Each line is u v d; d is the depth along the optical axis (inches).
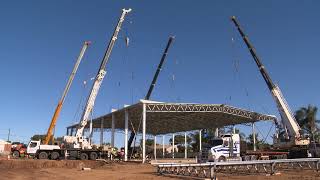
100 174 1159.6
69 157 1905.8
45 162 1625.2
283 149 1723.7
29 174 1200.8
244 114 2310.5
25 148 2034.9
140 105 1991.9
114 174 1142.3
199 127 2883.9
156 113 2194.9
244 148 1658.5
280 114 1894.7
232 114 2247.8
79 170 1396.4
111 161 1910.7
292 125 1845.5
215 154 1471.5
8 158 1856.5
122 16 2027.6
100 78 1973.4
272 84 1931.6
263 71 1972.2
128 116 2298.2
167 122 2677.2
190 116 2380.7
